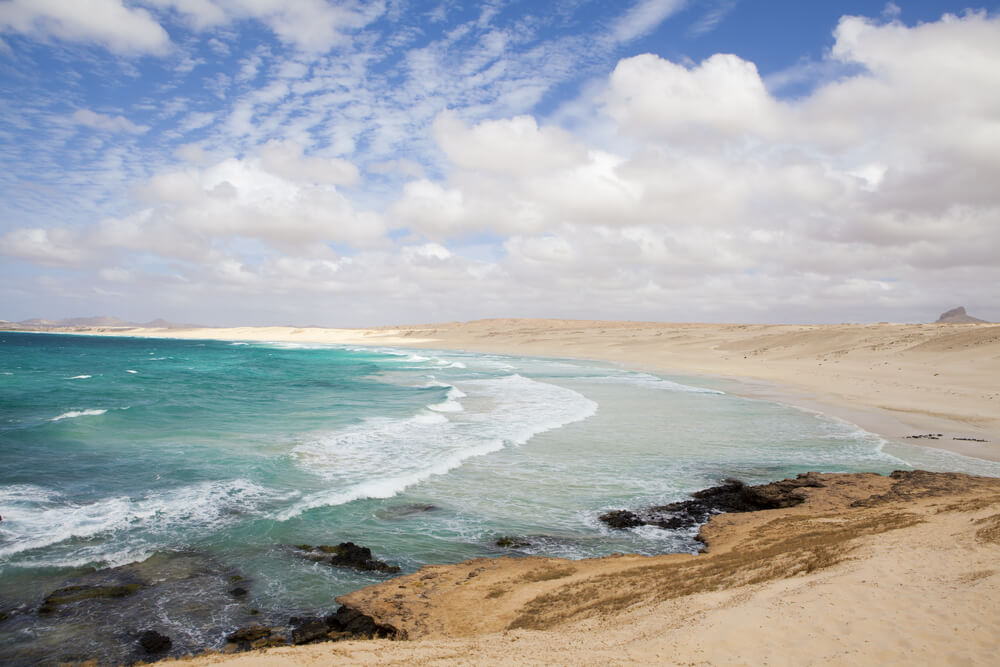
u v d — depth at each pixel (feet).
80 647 23.54
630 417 75.66
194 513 38.06
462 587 27.81
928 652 15.85
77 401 84.79
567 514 39.81
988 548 22.89
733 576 24.73
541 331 431.84
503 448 57.98
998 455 54.03
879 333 180.14
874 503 38.06
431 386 114.52
